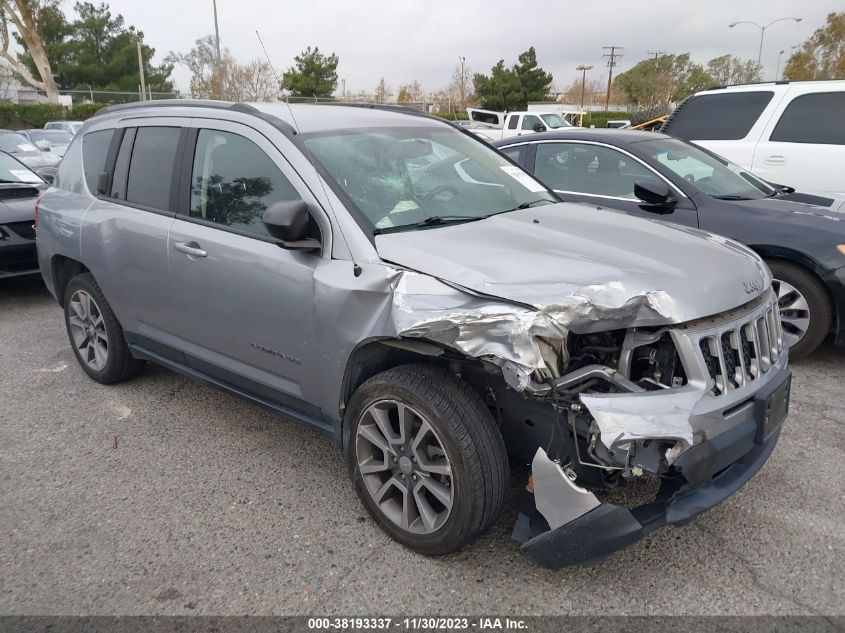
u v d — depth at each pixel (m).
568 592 2.75
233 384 3.80
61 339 5.99
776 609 2.64
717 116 7.95
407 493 2.95
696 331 2.59
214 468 3.77
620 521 2.47
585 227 3.37
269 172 3.42
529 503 2.76
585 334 2.71
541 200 4.00
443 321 2.57
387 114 4.16
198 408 4.54
